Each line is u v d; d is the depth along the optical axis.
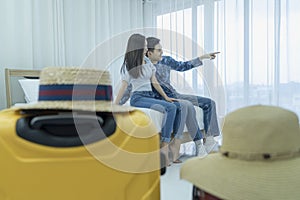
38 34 3.05
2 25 2.85
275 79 2.86
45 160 0.75
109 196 0.82
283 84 2.82
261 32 2.96
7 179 0.75
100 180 0.80
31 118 0.78
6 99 2.77
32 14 3.02
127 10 3.88
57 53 3.20
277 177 0.73
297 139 0.79
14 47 2.91
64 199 0.77
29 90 2.68
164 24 3.87
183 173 0.91
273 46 2.87
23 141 0.75
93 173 0.79
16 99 2.92
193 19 3.54
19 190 0.75
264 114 0.79
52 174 0.76
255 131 0.77
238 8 3.13
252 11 3.01
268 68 2.91
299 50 2.71
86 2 3.46
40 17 3.08
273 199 0.70
